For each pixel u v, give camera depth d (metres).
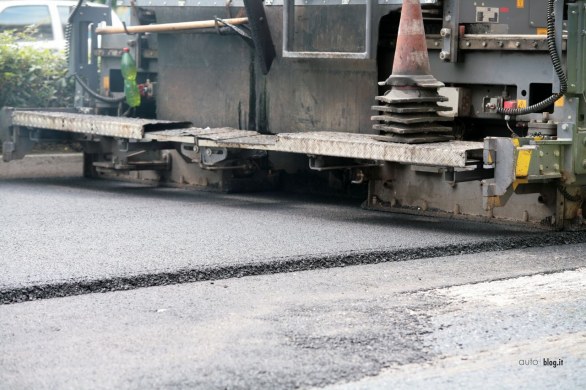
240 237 9.38
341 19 11.45
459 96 10.70
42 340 6.10
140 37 14.46
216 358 5.78
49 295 7.20
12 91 16.73
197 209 11.37
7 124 14.85
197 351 5.91
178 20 13.46
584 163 9.73
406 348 6.04
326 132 11.52
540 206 10.00
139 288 7.47
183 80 13.61
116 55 14.89
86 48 15.27
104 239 9.20
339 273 8.09
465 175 9.54
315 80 11.98
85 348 5.95
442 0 10.68
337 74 11.73
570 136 9.65
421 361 5.81
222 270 7.93
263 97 12.60
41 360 5.72
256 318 6.64
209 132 12.36
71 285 7.32
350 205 11.88
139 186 13.86
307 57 11.53
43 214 10.77
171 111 13.81
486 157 9.26
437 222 10.46
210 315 6.70
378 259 8.62
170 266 7.95
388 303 7.09
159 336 6.20
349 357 5.84
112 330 6.32
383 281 7.79
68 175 15.22
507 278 7.94
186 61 13.53
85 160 14.88
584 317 6.77
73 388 5.28
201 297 7.19
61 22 20.36
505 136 11.07
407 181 11.02
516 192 9.69
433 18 10.86
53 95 17.14
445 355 5.93
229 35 12.84
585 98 9.78
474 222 10.43
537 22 11.34
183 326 6.42
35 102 16.94
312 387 5.34
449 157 9.41
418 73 10.09
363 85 11.47
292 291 7.42
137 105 14.53
